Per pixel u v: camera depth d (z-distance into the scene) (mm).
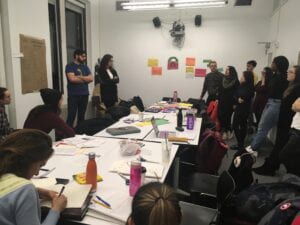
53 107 2582
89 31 5867
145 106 6324
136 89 6340
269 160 3416
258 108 4590
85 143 2428
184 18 5840
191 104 5008
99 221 1281
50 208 1287
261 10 5512
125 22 6113
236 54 5773
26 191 1112
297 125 2602
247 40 5676
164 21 5934
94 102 5348
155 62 6145
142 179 1506
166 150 2021
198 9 5746
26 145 1183
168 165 1967
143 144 2453
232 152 4305
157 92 6273
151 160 2053
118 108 4512
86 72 4461
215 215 1829
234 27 5684
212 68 5391
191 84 6090
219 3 4688
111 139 2604
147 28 6047
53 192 1381
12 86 3338
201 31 5828
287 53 4125
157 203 921
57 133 2768
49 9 4562
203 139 2580
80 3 5594
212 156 2479
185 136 2797
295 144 2531
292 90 3066
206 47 5871
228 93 4879
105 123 3391
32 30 3662
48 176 1716
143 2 4871
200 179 2355
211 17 5734
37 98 3809
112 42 6246
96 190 1541
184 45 5953
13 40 3297
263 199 1701
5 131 2814
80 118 4516
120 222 1270
